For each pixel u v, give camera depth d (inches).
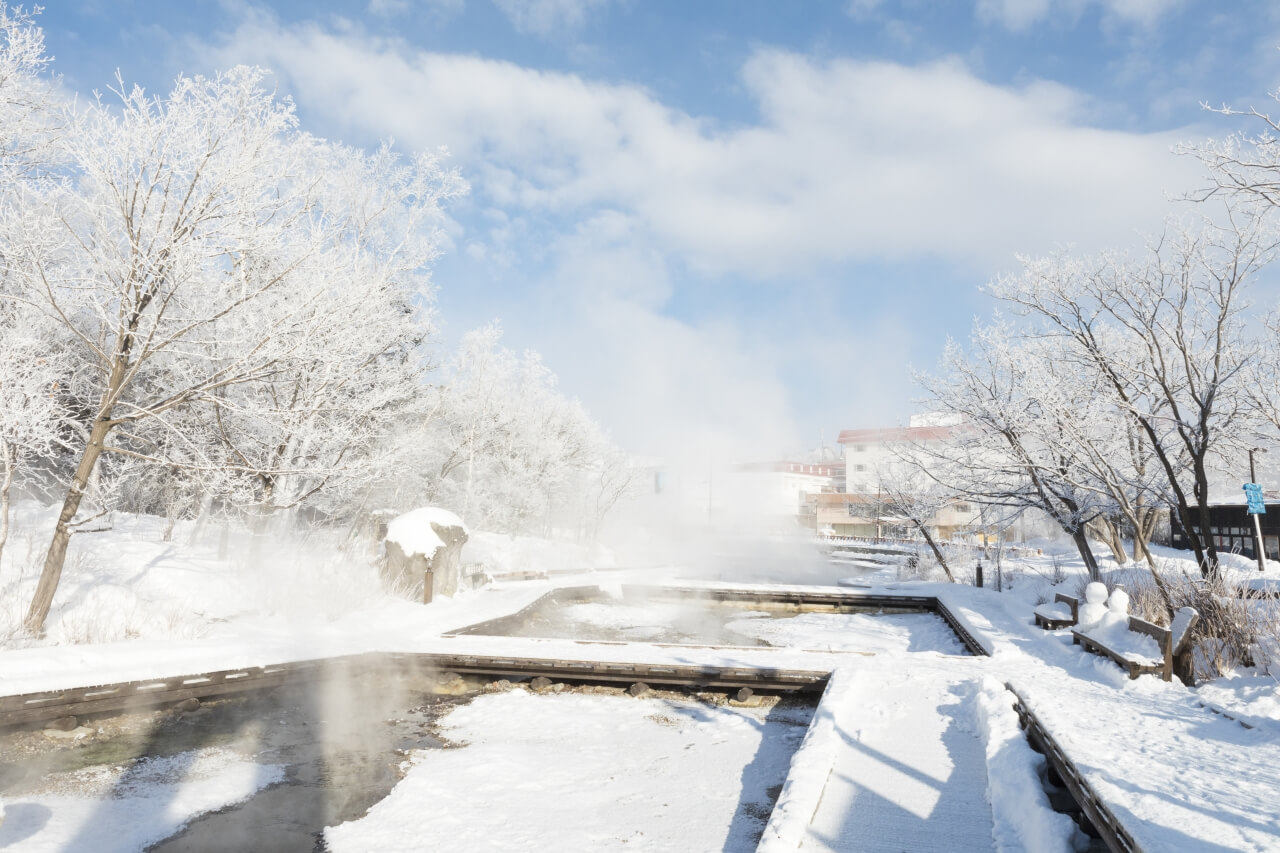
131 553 610.9
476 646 521.0
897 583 1077.1
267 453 634.8
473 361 1184.2
